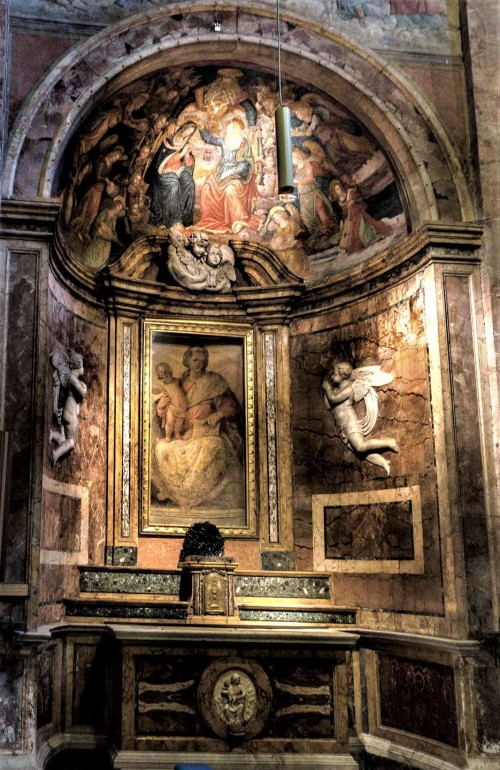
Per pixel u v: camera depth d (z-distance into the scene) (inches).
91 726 385.1
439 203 398.6
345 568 428.8
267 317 474.3
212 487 461.1
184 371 473.1
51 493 382.9
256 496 458.0
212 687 356.8
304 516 451.5
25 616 339.3
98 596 410.0
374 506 416.8
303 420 461.7
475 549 363.9
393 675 395.9
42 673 365.1
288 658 364.8
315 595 432.8
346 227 454.0
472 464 372.2
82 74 387.9
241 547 452.4
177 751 350.6
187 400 469.4
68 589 402.3
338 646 367.6
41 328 362.6
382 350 423.8
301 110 437.4
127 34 396.5
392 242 426.6
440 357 379.6
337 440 442.9
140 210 462.6
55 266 398.0
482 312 387.2
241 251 474.3
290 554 449.4
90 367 440.1
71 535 408.2
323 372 455.8
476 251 391.9
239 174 468.4
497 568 363.3
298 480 457.1
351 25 417.4
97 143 420.2
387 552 405.7
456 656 351.9
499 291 382.6
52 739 374.9
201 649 359.3
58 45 389.1
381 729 397.7
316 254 469.7
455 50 419.5
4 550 335.0
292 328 473.7
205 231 478.6
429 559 378.9
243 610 414.3
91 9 395.9
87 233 446.3
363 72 413.7
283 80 425.1
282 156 317.4
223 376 475.8
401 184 414.6
